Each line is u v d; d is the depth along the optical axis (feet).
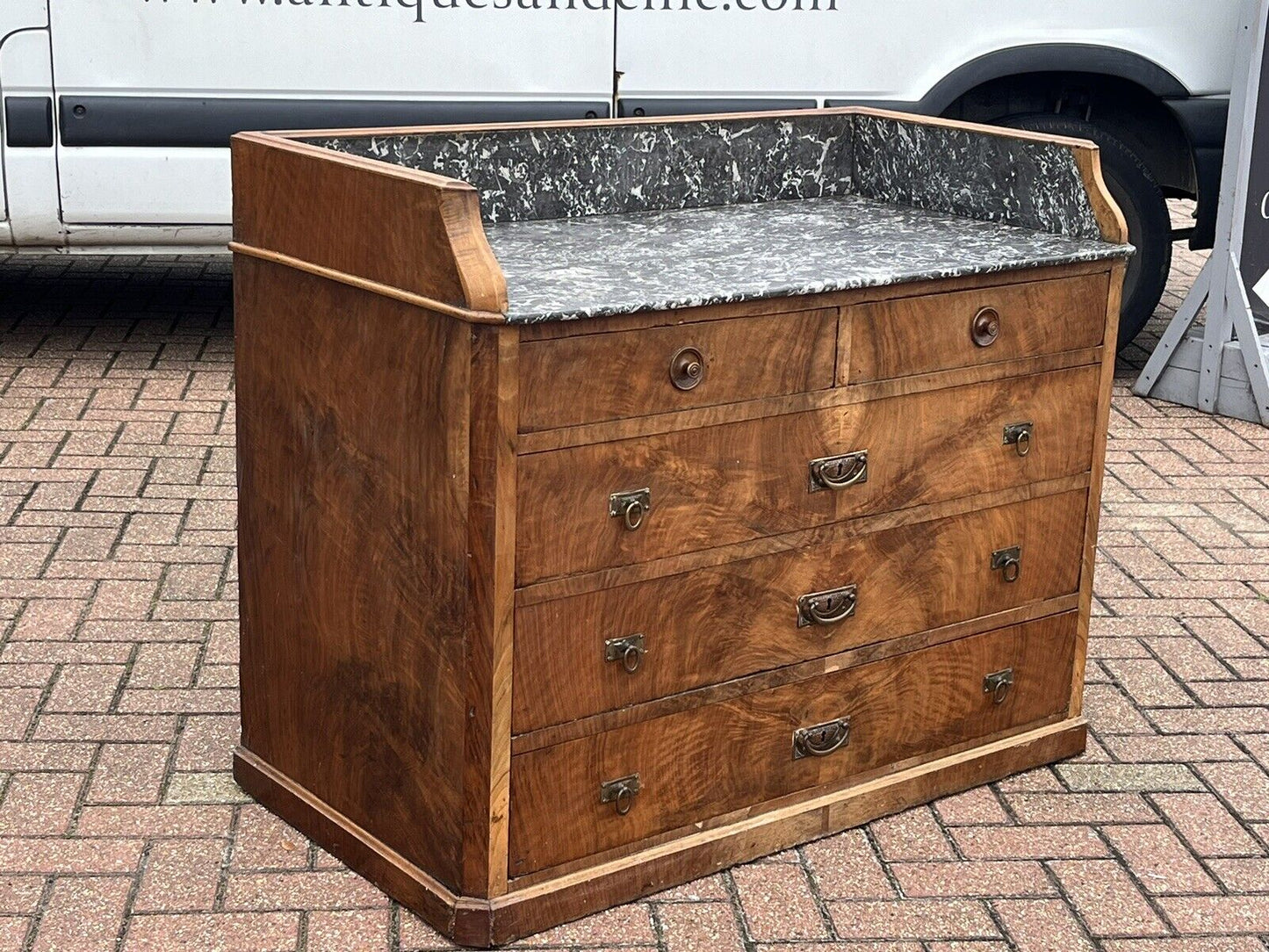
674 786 9.93
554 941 9.43
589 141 11.76
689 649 9.73
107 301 23.15
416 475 8.94
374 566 9.41
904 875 10.28
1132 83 21.18
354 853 10.03
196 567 14.51
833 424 9.95
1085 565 11.63
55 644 12.92
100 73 18.43
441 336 8.57
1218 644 13.83
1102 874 10.36
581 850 9.62
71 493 16.07
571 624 9.17
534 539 8.86
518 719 9.10
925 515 10.60
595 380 8.83
